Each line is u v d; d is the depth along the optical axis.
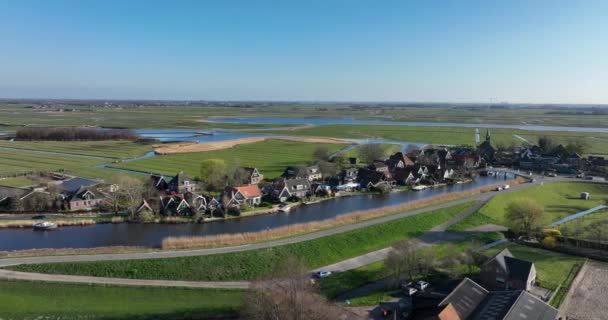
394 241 93.44
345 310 61.19
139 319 57.47
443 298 59.22
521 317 53.38
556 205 128.62
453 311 54.31
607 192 146.12
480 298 60.06
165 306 62.38
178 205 109.31
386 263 71.62
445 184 159.88
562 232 97.38
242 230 100.62
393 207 115.81
